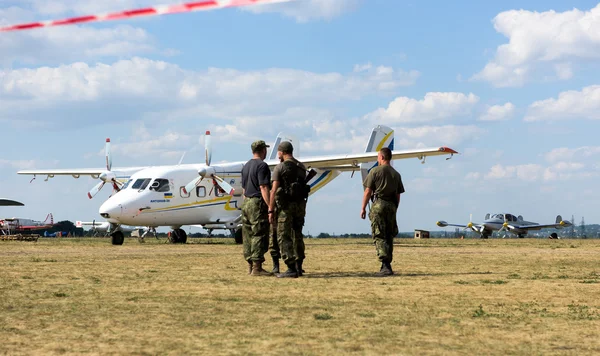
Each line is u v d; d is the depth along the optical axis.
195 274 11.70
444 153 35.44
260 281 10.38
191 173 34.00
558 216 76.62
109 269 12.80
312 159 35.12
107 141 36.88
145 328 6.04
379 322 6.42
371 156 34.97
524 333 5.89
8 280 10.37
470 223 74.38
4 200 52.03
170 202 32.81
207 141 34.25
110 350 5.07
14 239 39.06
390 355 4.95
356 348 5.19
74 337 5.59
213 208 34.62
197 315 6.80
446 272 12.33
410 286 9.62
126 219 31.19
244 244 11.89
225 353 4.98
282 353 4.99
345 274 11.91
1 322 6.33
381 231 11.66
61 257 17.42
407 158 36.69
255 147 11.77
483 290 9.12
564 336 5.77
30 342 5.37
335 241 38.84
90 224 56.81
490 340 5.57
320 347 5.22
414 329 6.05
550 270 12.89
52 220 80.50
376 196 11.67
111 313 6.93
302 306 7.49
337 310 7.20
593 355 5.01
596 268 13.49
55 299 8.03
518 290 9.12
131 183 32.69
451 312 7.09
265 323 6.33
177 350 5.08
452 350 5.14
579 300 8.12
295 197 11.23
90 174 40.66
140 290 9.02
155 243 34.06
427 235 64.62
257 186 11.59
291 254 11.21
